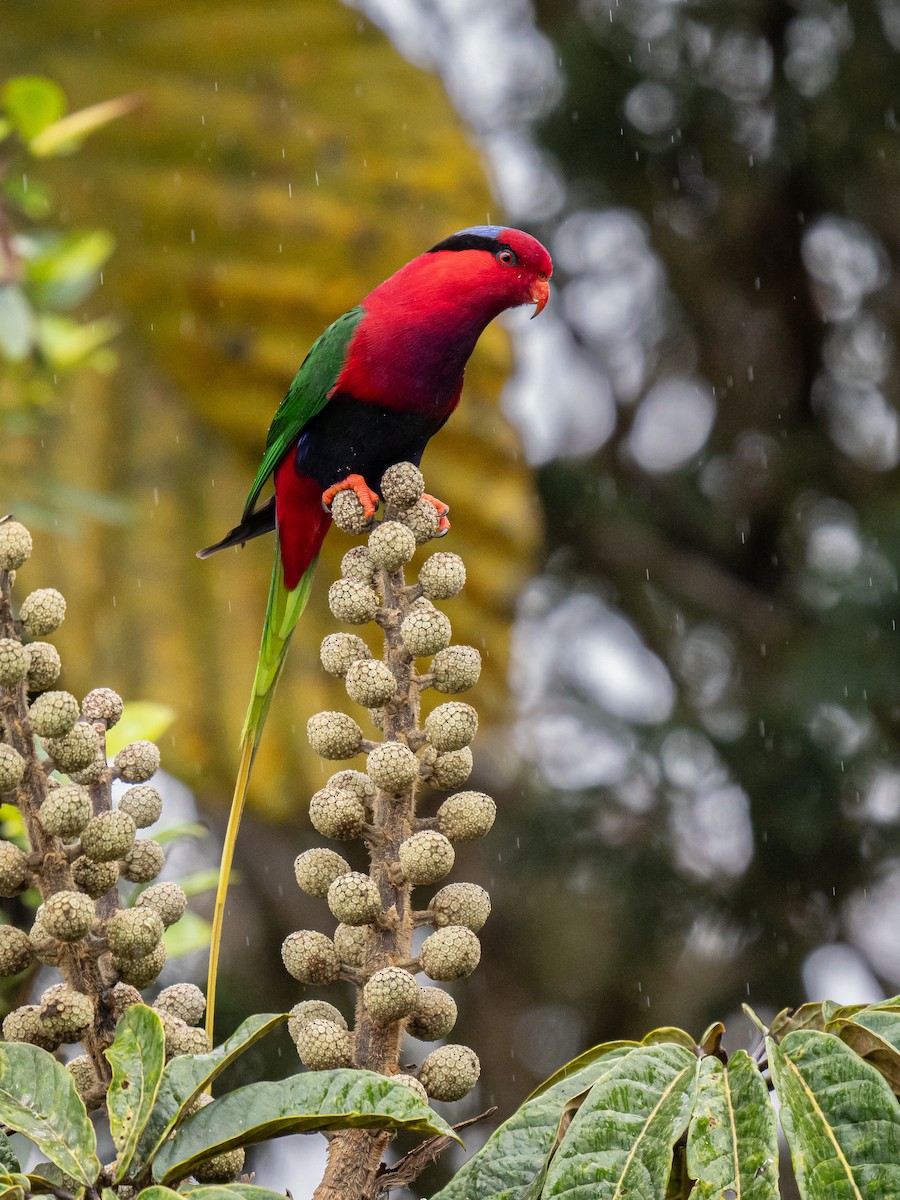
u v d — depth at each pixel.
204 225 11.46
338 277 11.55
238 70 11.95
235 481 11.20
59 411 10.80
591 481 15.84
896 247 15.76
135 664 10.57
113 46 11.84
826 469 15.86
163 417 11.12
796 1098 2.77
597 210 15.77
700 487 16.17
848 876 14.09
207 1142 2.82
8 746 3.33
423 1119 2.78
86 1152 2.82
